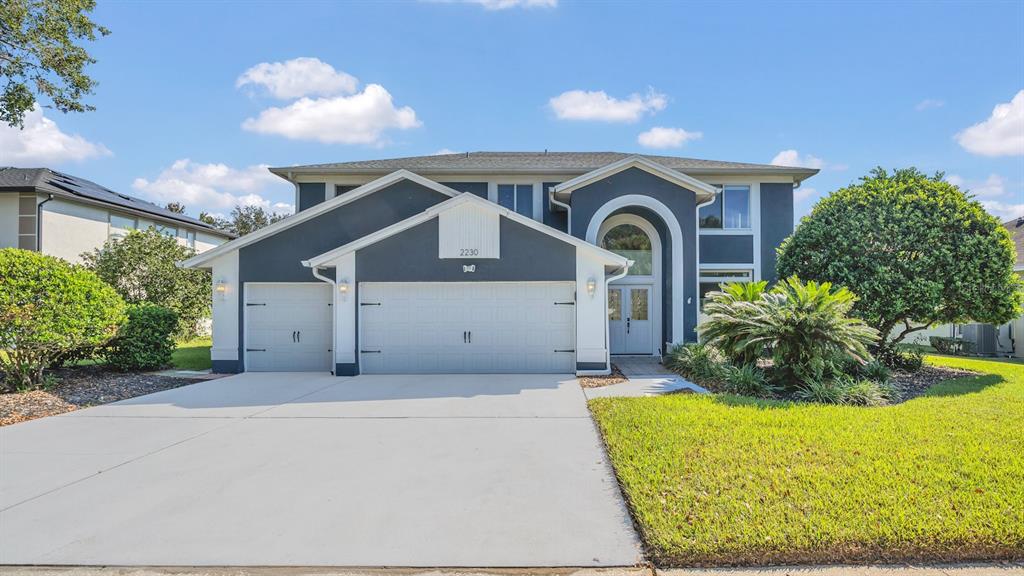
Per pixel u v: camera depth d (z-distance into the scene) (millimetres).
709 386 9688
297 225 12766
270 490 4691
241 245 12453
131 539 3781
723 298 10711
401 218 13227
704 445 5539
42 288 9195
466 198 11594
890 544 3395
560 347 11867
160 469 5281
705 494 4207
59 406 8328
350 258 11664
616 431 6238
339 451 5871
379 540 3738
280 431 6773
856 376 9594
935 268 10547
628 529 3885
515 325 11867
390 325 11852
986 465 4770
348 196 12961
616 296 15172
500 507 4289
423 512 4199
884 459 4977
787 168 15172
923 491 4164
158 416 7656
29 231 18828
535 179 15586
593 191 13539
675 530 3611
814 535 3467
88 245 20703
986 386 9484
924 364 12328
